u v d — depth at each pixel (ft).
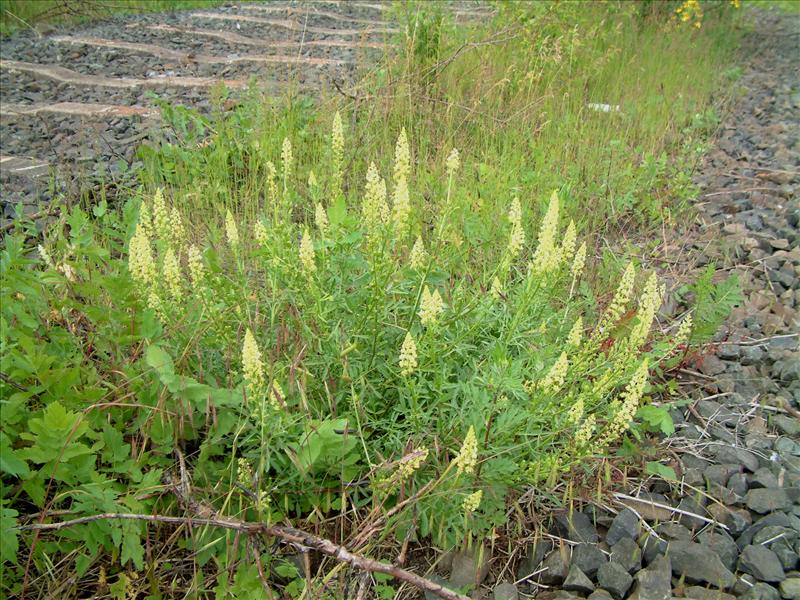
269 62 24.81
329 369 9.45
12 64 26.61
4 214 15.05
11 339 8.59
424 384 9.66
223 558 8.30
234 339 9.71
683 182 19.01
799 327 13.67
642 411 9.98
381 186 9.92
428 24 23.00
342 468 8.54
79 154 18.76
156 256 11.11
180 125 18.33
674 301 14.11
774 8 53.88
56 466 7.71
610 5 31.86
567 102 22.27
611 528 9.20
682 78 27.81
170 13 37.88
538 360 9.10
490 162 17.94
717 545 8.98
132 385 8.86
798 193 19.34
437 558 8.88
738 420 11.35
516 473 8.95
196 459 9.31
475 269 12.87
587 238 15.78
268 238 9.75
